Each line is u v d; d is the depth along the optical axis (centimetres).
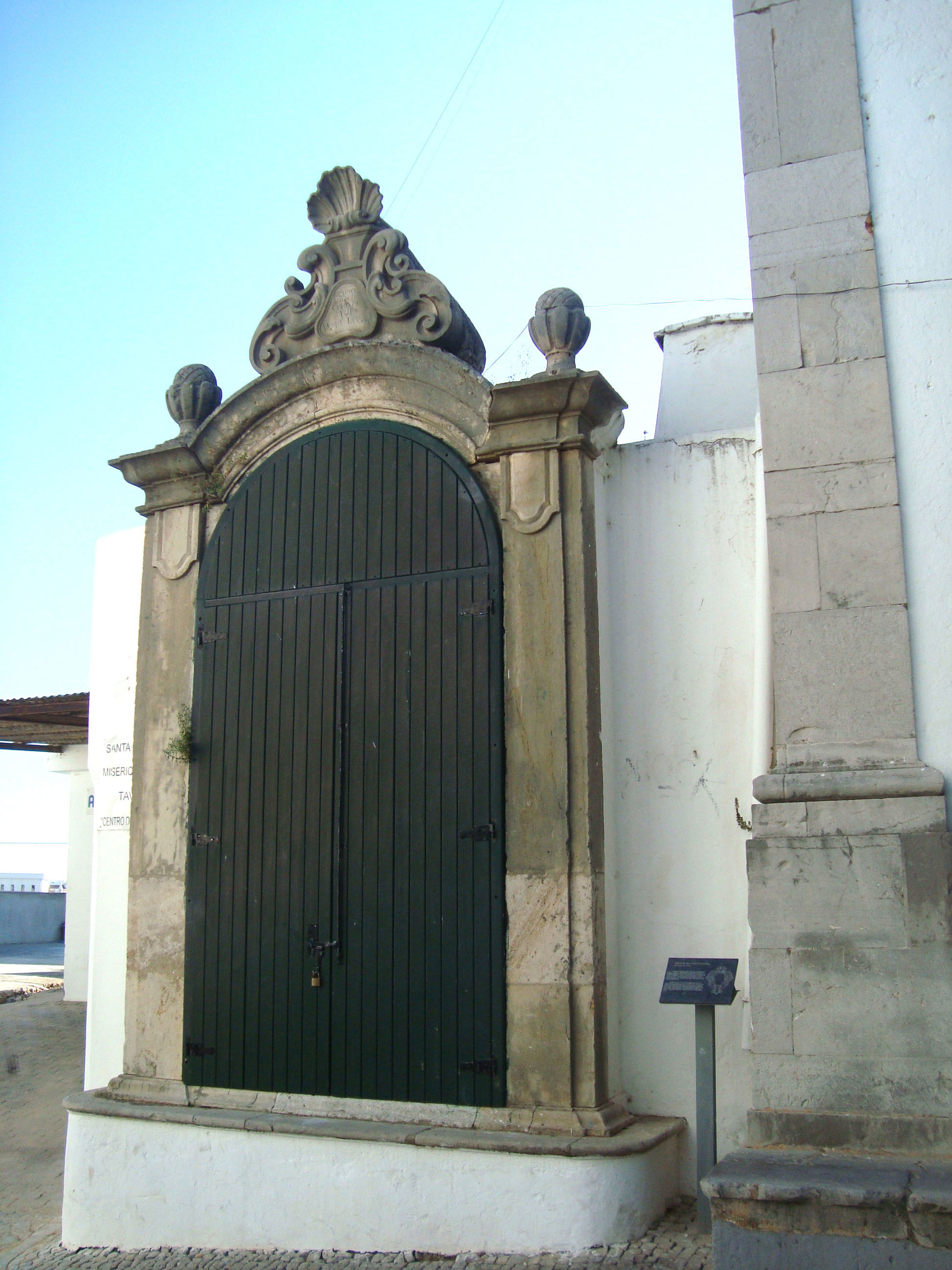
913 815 464
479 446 638
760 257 537
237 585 696
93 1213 636
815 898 469
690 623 616
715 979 535
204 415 743
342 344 673
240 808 666
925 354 505
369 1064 599
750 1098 559
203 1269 573
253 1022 636
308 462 688
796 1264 395
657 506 634
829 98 538
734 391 818
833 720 489
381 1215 562
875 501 500
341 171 712
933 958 449
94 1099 658
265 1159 596
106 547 844
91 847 1438
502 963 580
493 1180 542
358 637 649
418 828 611
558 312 628
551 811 584
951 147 518
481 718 607
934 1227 382
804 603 502
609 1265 501
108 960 741
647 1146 532
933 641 482
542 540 612
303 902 634
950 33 528
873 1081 447
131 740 778
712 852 591
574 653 597
